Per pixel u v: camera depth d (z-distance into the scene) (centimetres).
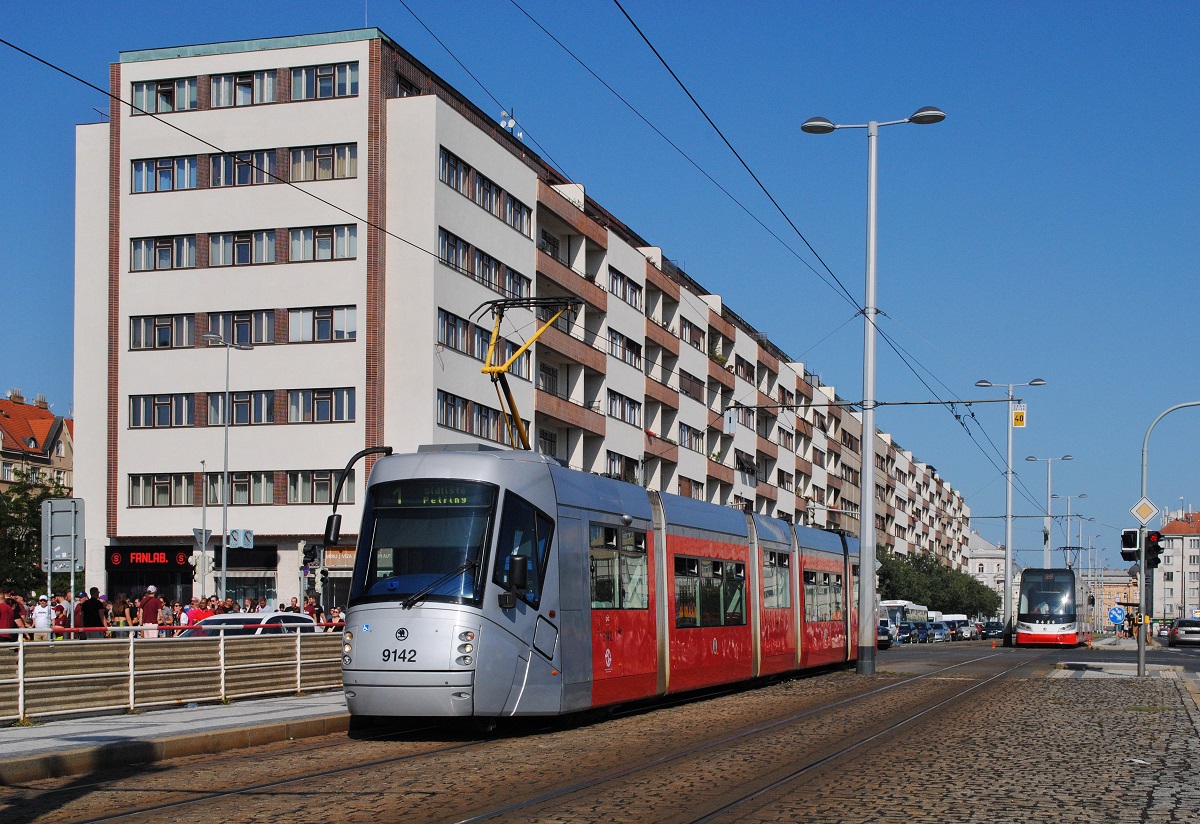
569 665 1788
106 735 1508
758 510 9006
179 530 5028
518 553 1705
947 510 18250
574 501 1873
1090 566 13500
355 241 4853
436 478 1717
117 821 1021
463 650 1603
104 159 5244
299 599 4916
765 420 9275
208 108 5059
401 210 4803
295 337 4909
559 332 5694
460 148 4969
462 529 1673
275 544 4944
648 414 7000
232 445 4966
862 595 3184
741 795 1141
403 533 1691
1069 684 2831
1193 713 2050
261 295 4953
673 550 2253
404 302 4781
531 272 5500
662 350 7138
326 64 4931
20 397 11331
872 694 2511
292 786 1205
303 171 4934
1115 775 1280
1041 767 1341
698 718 1973
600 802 1100
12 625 2177
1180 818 1020
